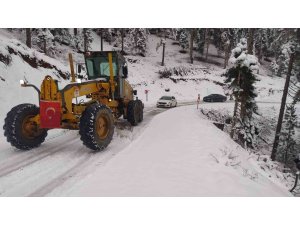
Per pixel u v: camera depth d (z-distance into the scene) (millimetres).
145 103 28938
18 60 17562
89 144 7090
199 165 6484
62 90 7148
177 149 7766
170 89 42875
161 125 12250
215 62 60062
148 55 56562
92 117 7008
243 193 5164
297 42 18141
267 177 9797
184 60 57469
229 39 55188
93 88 8766
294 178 13133
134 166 6113
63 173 5723
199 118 17312
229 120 24750
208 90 44531
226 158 7781
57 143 8344
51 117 6977
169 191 4863
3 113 12305
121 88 11078
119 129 10578
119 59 10656
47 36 34906
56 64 23297
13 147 7715
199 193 4891
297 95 21531
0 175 5527
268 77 55094
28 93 15359
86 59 10719
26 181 5254
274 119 30484
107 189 4855
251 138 21750
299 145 25188
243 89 20328
